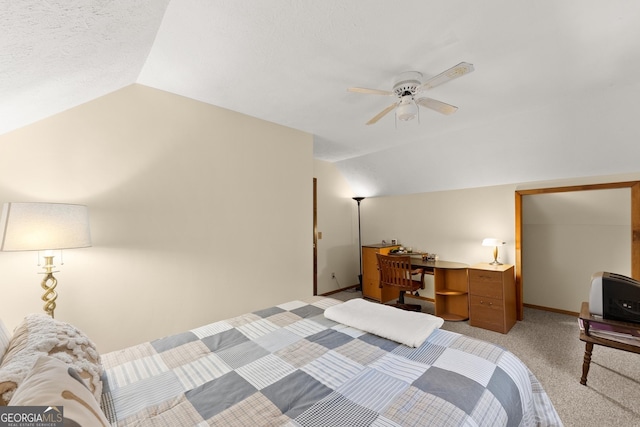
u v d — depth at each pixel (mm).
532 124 2867
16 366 824
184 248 2480
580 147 2904
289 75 2082
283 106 2666
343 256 5254
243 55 1825
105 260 2102
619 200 3283
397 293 4785
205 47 1736
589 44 1689
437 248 4434
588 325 2156
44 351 959
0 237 1529
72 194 1975
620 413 1872
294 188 3311
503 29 1558
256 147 2967
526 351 2744
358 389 1126
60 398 646
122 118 2174
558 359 2574
